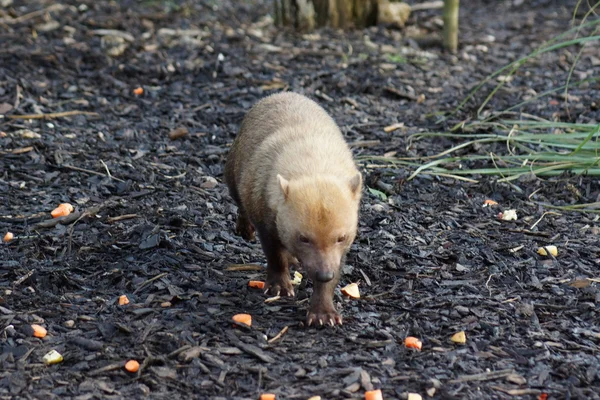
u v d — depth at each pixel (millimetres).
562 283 7871
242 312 7289
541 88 13711
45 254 8227
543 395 6125
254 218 7543
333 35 16453
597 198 9781
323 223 6703
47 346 6648
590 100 12930
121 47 14711
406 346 6758
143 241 8359
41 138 11211
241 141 8211
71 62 13977
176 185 9984
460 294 7664
